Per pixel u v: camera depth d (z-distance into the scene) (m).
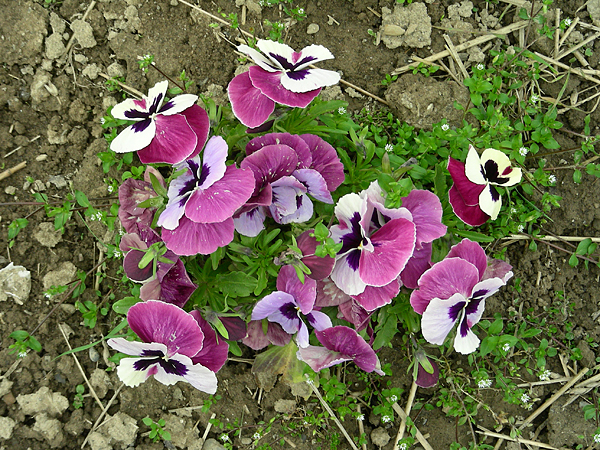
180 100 0.46
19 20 0.57
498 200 0.50
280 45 0.48
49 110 0.57
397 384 0.57
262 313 0.48
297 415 0.56
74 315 0.56
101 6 0.58
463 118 0.55
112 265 0.57
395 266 0.45
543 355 0.55
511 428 0.58
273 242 0.50
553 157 0.59
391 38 0.60
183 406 0.56
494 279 0.47
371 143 0.51
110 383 0.56
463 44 0.60
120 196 0.49
